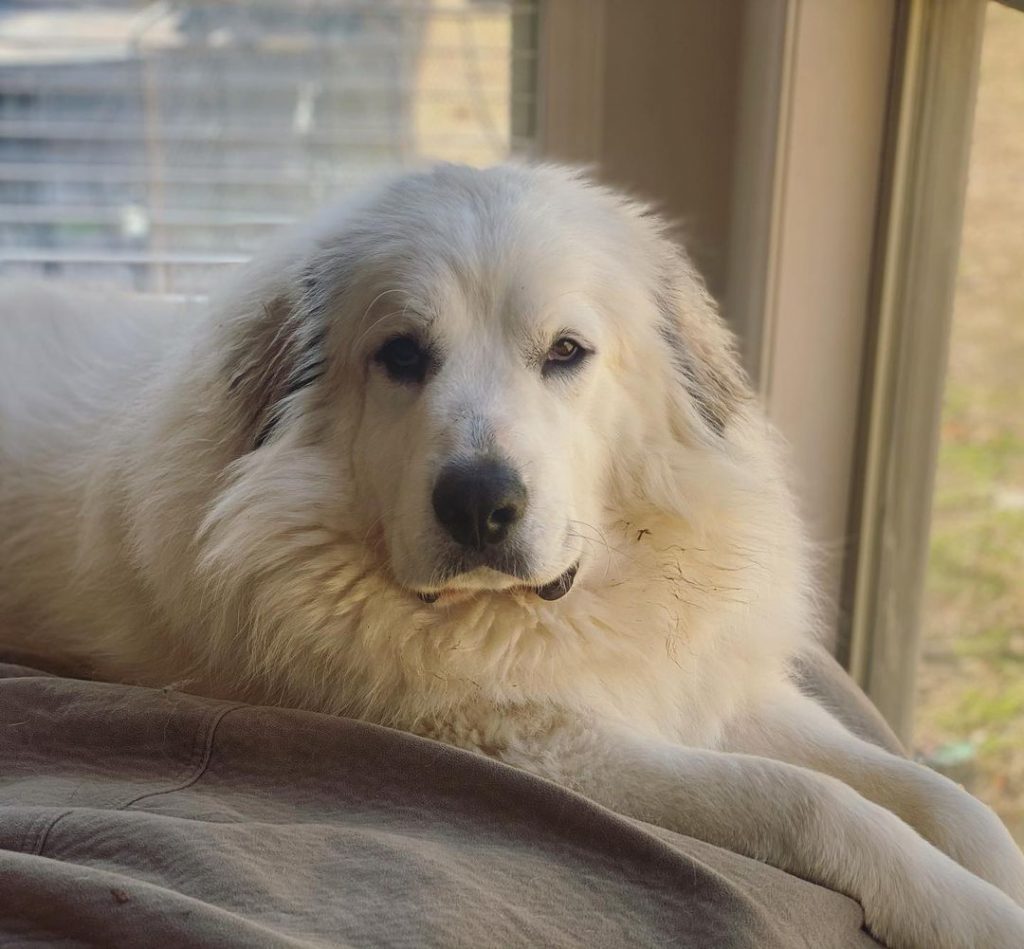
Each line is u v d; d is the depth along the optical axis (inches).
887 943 33.9
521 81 59.9
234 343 40.6
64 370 46.6
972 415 45.9
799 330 51.7
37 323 47.5
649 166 59.2
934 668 47.8
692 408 40.8
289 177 61.7
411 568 36.8
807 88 49.8
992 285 44.7
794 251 51.1
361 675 38.5
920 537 49.0
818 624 47.0
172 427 40.4
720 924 31.2
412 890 30.9
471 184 40.1
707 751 36.7
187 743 35.5
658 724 39.4
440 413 37.0
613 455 39.6
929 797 37.8
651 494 39.7
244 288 41.4
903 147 49.6
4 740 35.6
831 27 49.4
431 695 37.9
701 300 42.3
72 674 42.2
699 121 58.7
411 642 38.2
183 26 60.5
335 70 60.4
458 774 34.2
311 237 41.2
